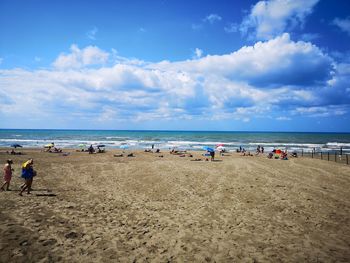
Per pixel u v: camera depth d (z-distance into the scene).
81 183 14.31
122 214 8.88
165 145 56.19
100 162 24.27
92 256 5.68
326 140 82.06
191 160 27.39
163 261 5.56
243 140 78.19
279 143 66.50
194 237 6.95
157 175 17.28
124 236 6.91
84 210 9.14
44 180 14.83
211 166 22.03
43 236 6.59
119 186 13.76
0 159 24.97
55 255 5.63
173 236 7.00
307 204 10.57
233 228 7.70
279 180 15.96
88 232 7.08
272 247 6.39
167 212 9.23
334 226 8.02
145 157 30.06
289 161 26.98
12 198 10.41
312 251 6.19
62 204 9.80
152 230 7.42
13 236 6.43
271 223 8.20
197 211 9.41
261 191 12.84
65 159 26.12
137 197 11.41
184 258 5.72
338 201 11.16
